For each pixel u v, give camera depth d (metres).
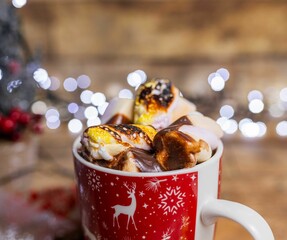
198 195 0.29
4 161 0.49
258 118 0.73
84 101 0.78
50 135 0.64
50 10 0.86
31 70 0.61
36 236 0.40
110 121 0.32
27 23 0.86
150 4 0.87
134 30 0.88
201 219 0.29
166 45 0.89
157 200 0.28
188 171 0.28
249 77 0.89
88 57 0.89
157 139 0.29
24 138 0.53
